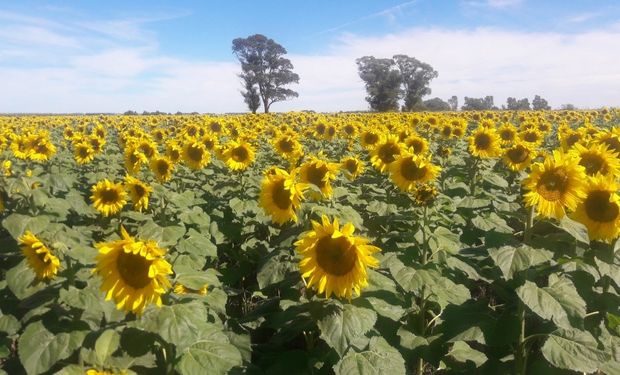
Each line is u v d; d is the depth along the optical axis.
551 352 1.65
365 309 1.60
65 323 1.51
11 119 12.96
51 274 1.59
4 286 1.84
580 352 1.64
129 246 1.38
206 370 1.45
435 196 2.18
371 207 2.71
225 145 4.58
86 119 12.59
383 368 1.59
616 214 1.76
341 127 7.21
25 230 1.92
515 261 1.64
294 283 1.88
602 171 2.24
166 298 1.48
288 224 2.59
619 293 1.99
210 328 1.61
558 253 1.88
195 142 4.19
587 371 1.59
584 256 1.83
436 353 1.96
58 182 2.79
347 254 1.60
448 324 1.87
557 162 1.78
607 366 1.73
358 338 1.66
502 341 1.76
